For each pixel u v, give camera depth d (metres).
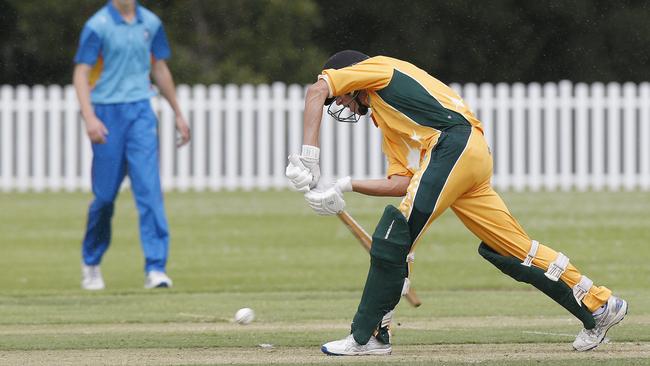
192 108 74.50
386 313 25.75
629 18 95.69
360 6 93.94
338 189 25.88
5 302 36.81
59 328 30.92
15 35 90.50
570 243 50.75
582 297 25.88
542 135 76.31
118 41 40.00
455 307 34.94
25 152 74.62
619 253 47.91
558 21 95.75
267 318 32.72
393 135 26.08
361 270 44.84
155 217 40.47
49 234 55.97
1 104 74.38
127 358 25.58
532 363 24.12
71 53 90.81
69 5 89.56
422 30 94.38
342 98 26.36
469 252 49.34
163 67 42.25
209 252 49.91
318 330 30.14
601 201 67.50
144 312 34.19
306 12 91.75
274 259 47.81
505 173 75.25
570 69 96.06
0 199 69.94
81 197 70.88
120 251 51.12
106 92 40.22
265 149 75.00
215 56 92.38
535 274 25.88
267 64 91.94
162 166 74.50
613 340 27.69
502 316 32.84
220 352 26.38
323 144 74.69
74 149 74.69
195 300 36.97
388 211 25.34
